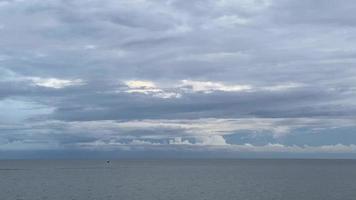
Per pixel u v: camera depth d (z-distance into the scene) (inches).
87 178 5408.5
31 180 5044.3
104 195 3385.8
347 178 5187.0
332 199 3129.9
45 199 3149.6
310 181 4707.2
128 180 5004.9
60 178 5418.3
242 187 4010.8
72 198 3198.8
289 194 3425.2
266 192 3570.4
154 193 3526.1
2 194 3474.4
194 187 4035.4
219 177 5536.4
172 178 5359.3
